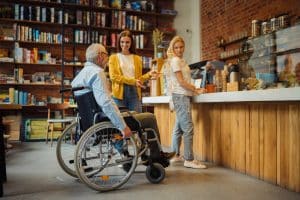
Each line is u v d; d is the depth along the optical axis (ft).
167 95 13.23
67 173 9.58
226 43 21.34
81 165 7.96
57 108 18.56
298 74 9.74
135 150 8.57
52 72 22.94
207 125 12.02
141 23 24.21
